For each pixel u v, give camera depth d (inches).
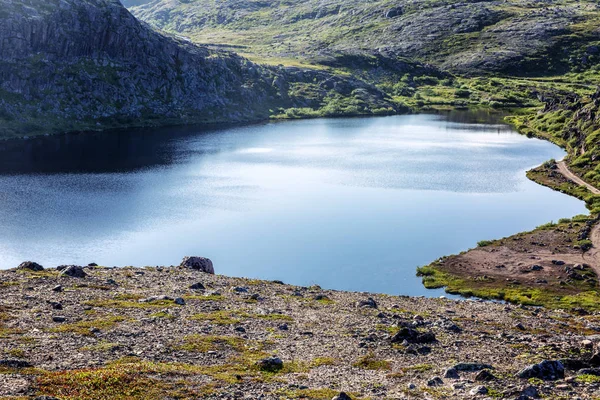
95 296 2062.0
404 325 1927.9
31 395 1117.1
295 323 1925.4
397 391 1322.6
